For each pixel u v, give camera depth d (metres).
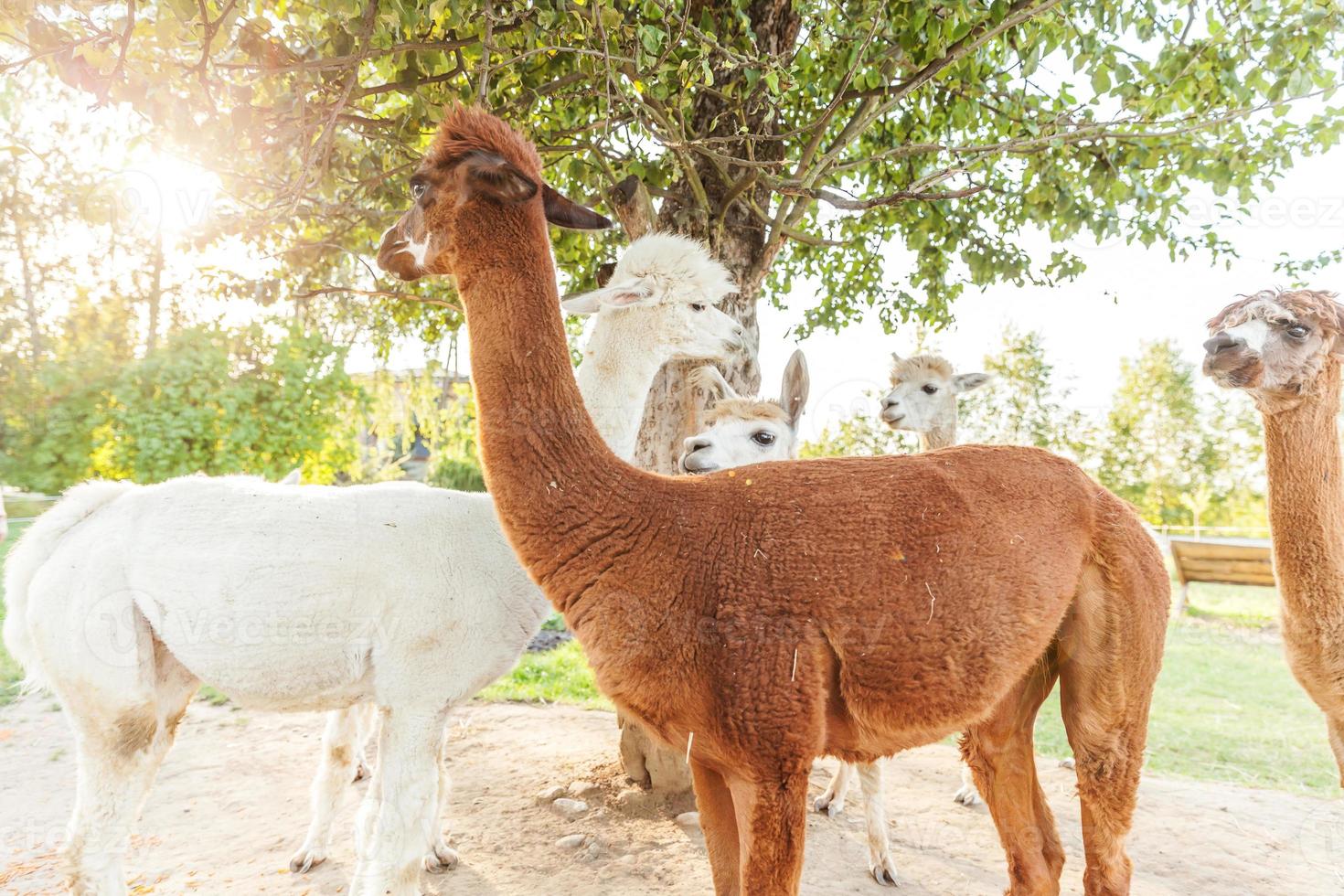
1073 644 2.71
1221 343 3.32
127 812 3.04
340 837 4.11
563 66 4.32
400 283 6.43
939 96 5.63
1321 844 4.09
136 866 3.74
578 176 4.45
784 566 2.32
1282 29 4.42
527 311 2.42
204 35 3.04
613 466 2.45
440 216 2.47
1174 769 5.32
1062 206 5.27
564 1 3.32
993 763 2.84
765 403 3.88
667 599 2.28
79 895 2.93
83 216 4.21
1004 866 3.85
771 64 3.87
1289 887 3.65
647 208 4.54
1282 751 5.65
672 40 3.91
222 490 3.29
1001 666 2.45
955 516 2.46
